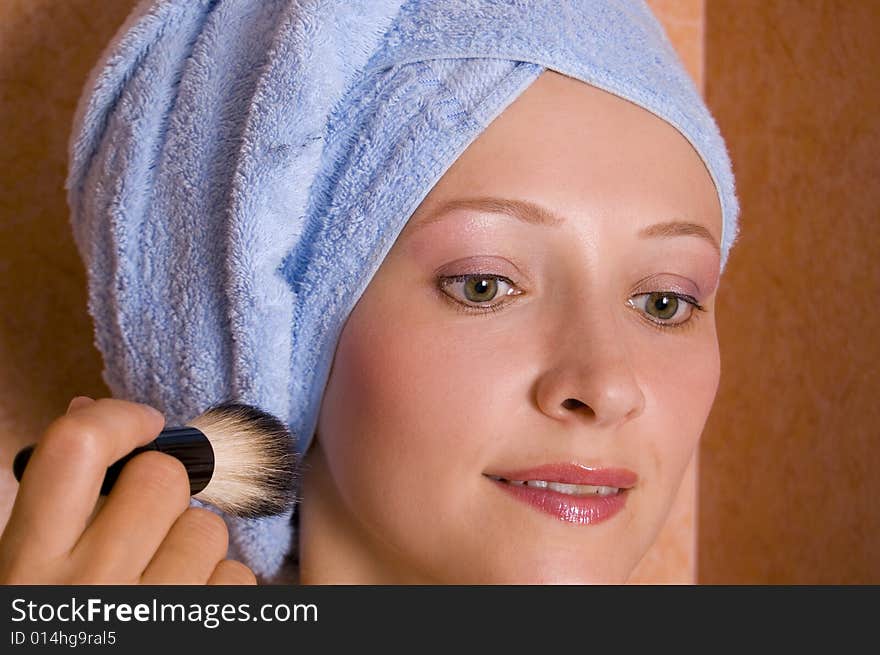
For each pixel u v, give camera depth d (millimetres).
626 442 648
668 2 1117
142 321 700
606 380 606
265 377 674
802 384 1138
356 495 656
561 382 614
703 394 700
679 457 687
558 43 641
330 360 679
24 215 824
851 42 1125
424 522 635
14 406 820
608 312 638
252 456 564
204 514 517
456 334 629
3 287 815
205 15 698
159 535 483
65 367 844
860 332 1096
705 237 688
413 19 661
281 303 667
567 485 647
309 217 668
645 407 655
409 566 707
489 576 633
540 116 634
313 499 725
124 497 475
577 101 642
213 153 676
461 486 629
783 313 1148
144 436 489
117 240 694
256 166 644
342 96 660
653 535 690
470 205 625
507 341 629
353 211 648
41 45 826
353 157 651
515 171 625
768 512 1154
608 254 636
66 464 447
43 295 833
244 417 578
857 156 1109
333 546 718
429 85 642
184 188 680
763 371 1167
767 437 1162
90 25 847
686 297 692
